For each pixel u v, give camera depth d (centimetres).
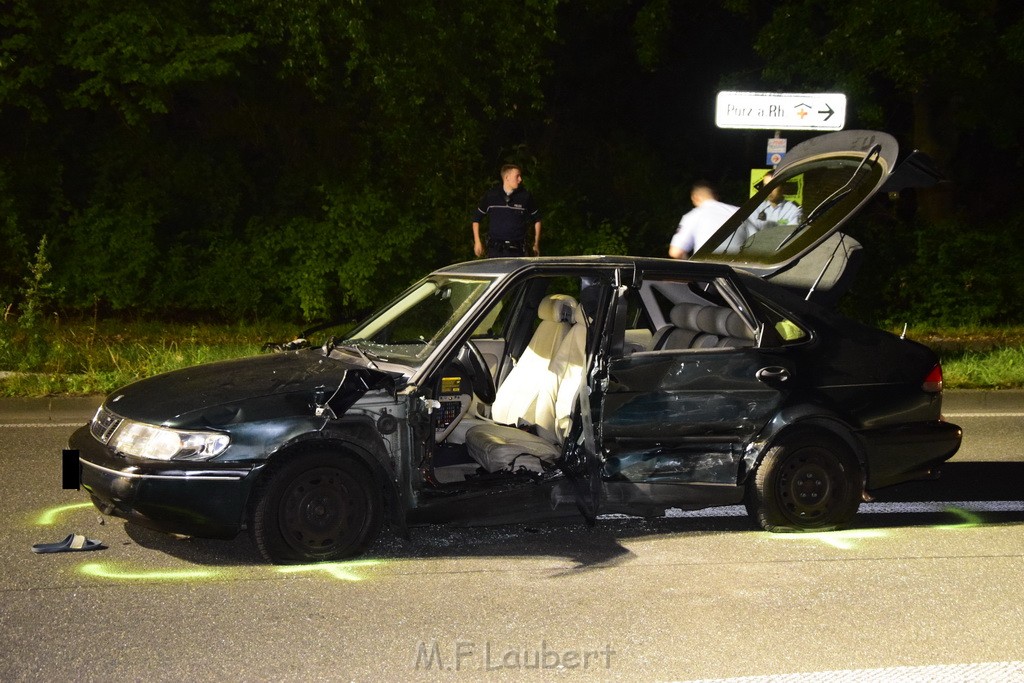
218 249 1661
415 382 550
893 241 1881
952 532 627
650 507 593
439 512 552
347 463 545
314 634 455
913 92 1744
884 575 545
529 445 577
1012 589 526
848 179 750
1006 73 1745
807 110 1099
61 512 640
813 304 629
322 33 1630
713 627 470
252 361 611
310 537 542
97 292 1595
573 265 591
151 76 1518
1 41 1536
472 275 615
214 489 518
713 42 2462
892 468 625
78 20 1534
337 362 595
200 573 532
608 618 479
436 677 412
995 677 420
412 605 493
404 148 1672
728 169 2281
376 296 1606
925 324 1805
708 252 800
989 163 2406
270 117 1880
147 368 1112
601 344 577
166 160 1753
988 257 1812
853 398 612
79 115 1767
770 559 569
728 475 598
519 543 593
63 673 412
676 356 590
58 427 916
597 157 2150
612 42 2336
